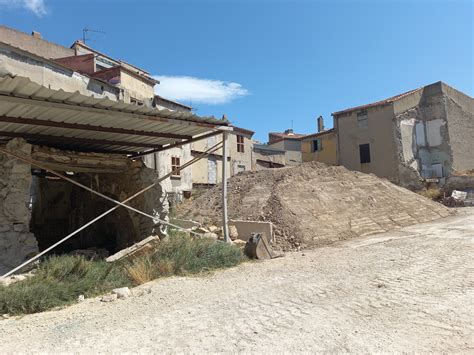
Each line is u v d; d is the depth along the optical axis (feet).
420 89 94.94
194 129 29.12
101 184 38.70
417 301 17.19
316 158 108.27
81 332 14.47
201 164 90.68
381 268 24.84
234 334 13.82
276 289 20.42
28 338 13.99
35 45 77.41
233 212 46.34
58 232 43.68
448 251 29.22
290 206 43.93
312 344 12.73
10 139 27.04
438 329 13.83
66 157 29.30
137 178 33.76
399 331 13.76
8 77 17.49
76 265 22.75
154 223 32.65
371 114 92.84
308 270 25.40
